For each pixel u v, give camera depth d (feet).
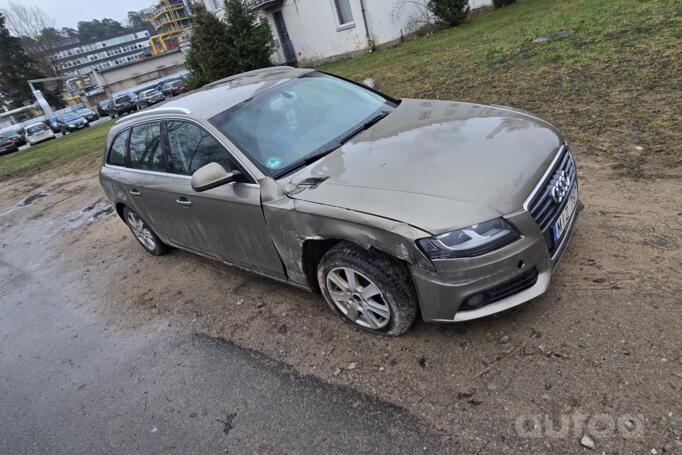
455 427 7.55
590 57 24.45
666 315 8.29
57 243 22.80
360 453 7.64
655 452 6.39
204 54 64.85
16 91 217.56
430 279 8.05
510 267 7.86
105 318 14.47
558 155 9.21
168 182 13.10
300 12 66.80
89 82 255.29
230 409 9.39
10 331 15.55
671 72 19.12
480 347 8.82
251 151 10.79
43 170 47.57
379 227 8.12
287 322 11.39
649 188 12.16
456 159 8.82
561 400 7.42
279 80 13.05
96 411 10.57
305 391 9.21
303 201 9.33
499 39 37.81
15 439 10.52
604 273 9.64
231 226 11.51
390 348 9.52
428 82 31.42
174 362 11.34
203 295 13.87
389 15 59.31
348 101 12.78
